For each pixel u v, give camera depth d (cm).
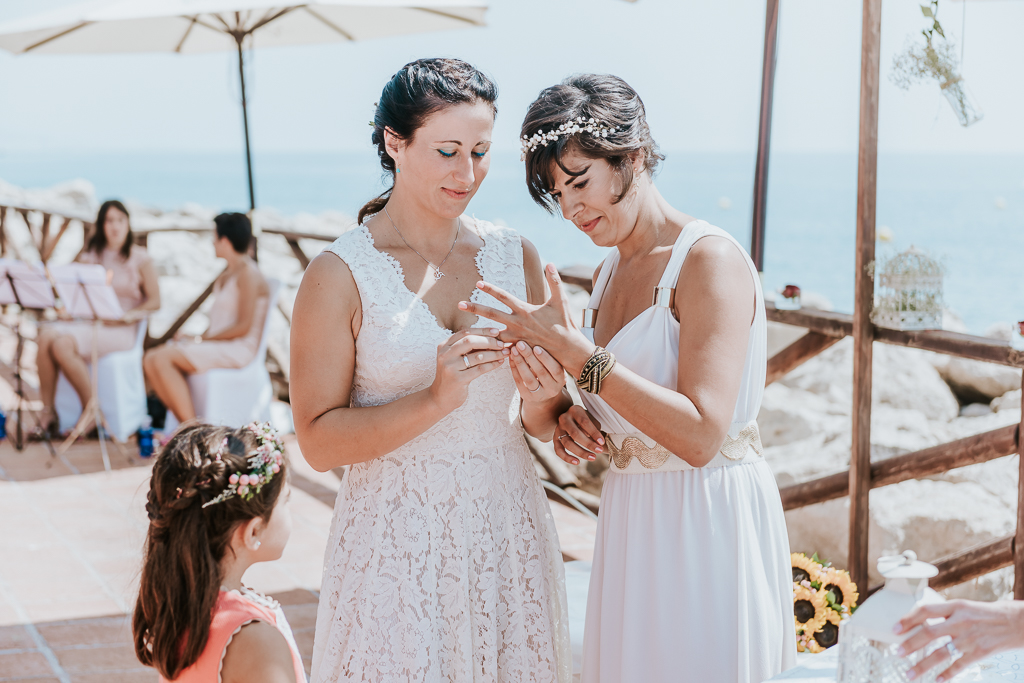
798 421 496
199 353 549
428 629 177
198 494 159
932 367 545
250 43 605
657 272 179
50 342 586
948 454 283
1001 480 406
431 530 179
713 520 176
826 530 384
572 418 192
